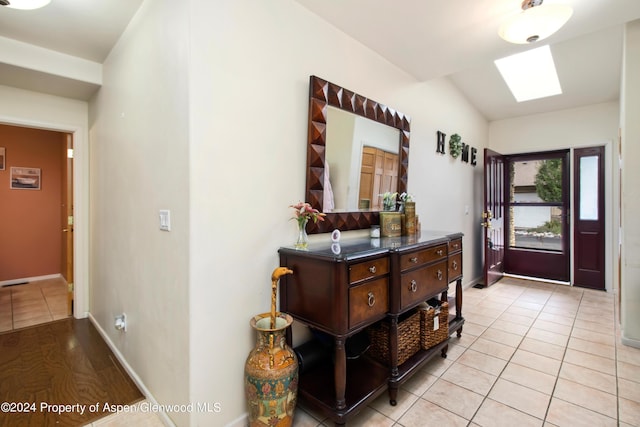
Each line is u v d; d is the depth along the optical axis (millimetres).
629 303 2693
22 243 4648
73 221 3314
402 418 1809
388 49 2557
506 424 1757
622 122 2781
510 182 5195
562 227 4777
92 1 1936
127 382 2172
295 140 1990
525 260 5094
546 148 4742
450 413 1850
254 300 1783
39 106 2979
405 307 1974
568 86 3910
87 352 2596
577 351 2607
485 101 4441
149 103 1881
